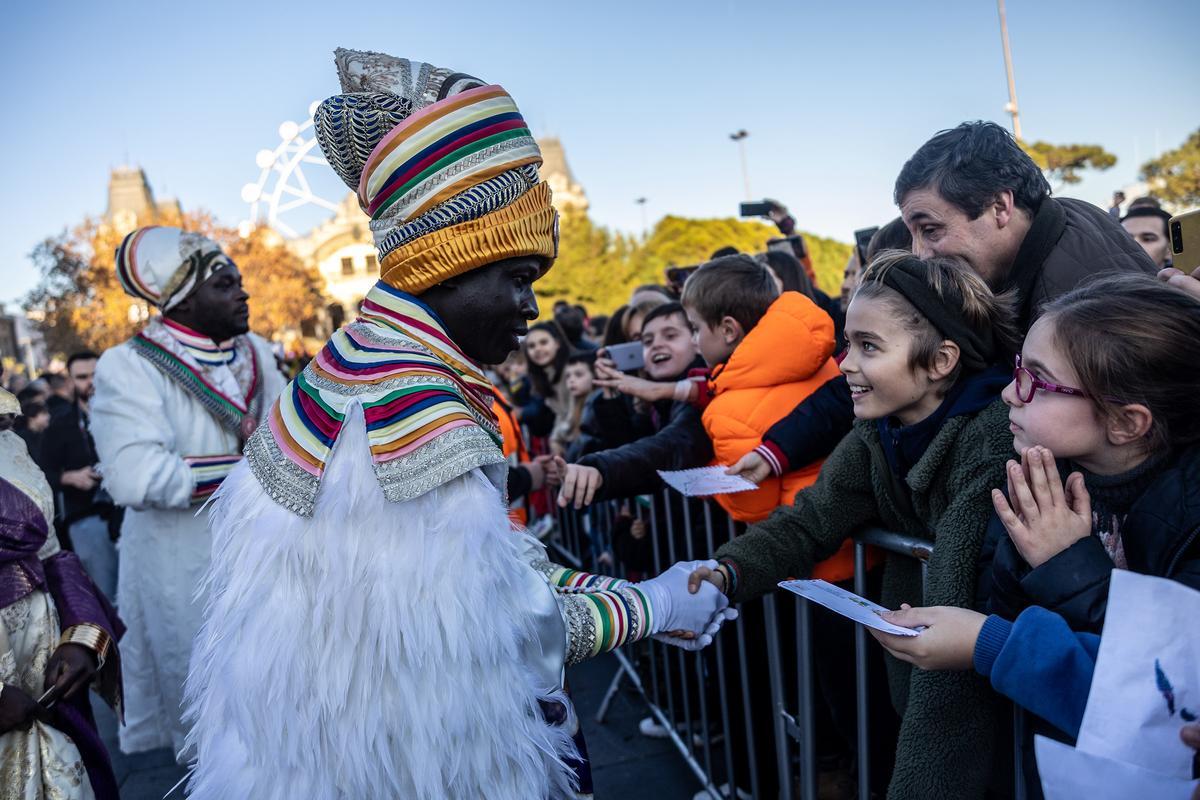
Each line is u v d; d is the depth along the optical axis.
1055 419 1.17
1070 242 1.74
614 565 3.58
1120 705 0.98
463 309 1.23
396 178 1.20
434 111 1.19
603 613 1.34
